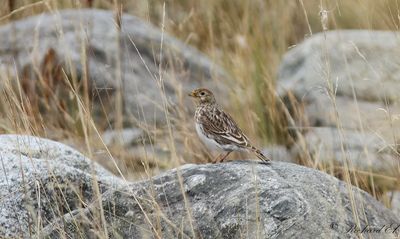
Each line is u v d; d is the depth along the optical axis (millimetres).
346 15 17859
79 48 15508
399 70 15016
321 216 9078
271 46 17750
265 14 18594
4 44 16500
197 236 9172
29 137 10398
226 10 19188
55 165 10156
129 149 13484
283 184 9422
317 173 9836
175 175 9766
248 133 14484
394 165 12367
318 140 13562
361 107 14656
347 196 9680
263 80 15141
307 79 15555
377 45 15664
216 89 16234
